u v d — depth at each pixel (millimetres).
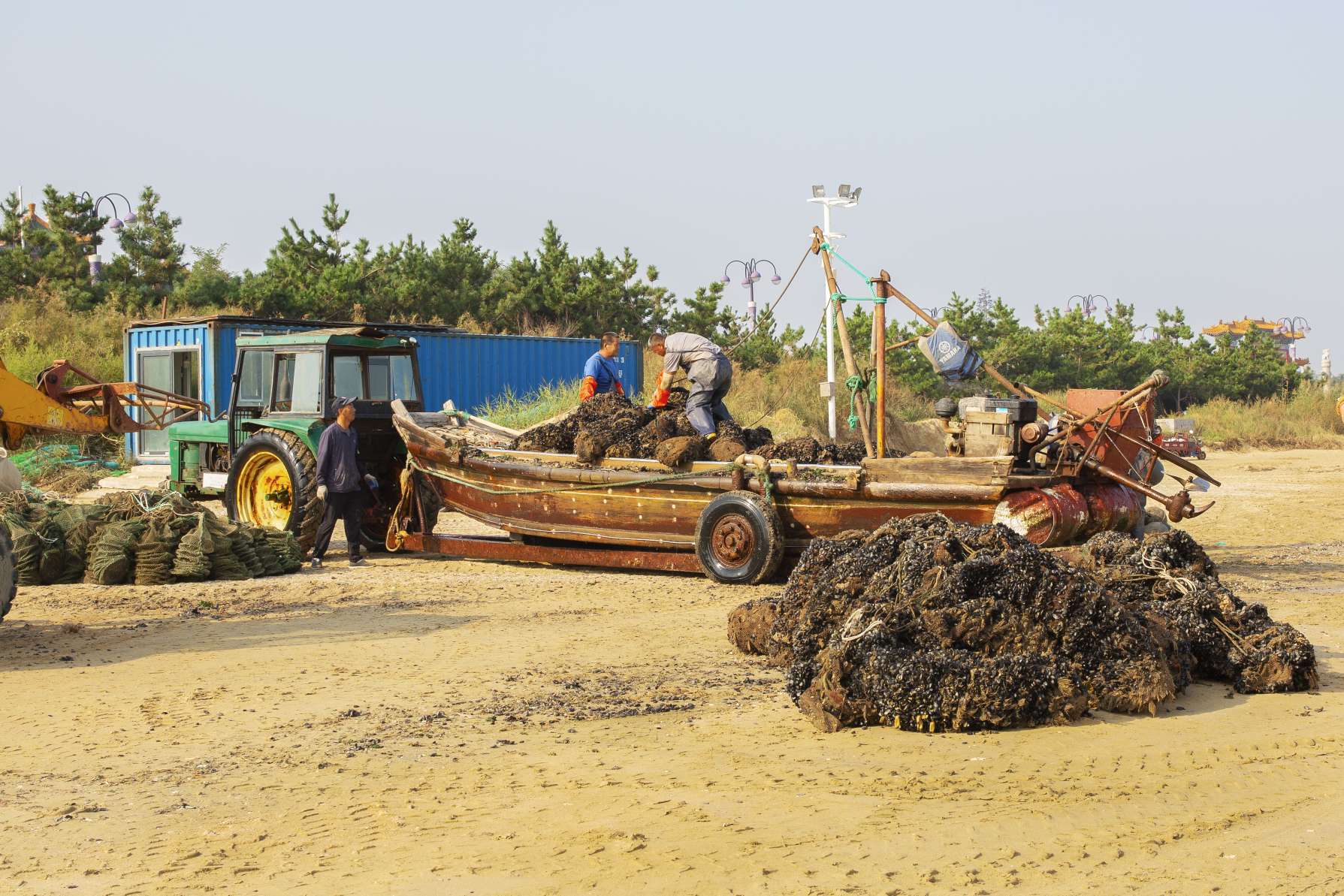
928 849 4348
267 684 7180
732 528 10914
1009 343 51062
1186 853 4289
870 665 6082
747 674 7340
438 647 8227
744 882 4074
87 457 22125
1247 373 57000
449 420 13836
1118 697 6215
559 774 5344
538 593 10586
